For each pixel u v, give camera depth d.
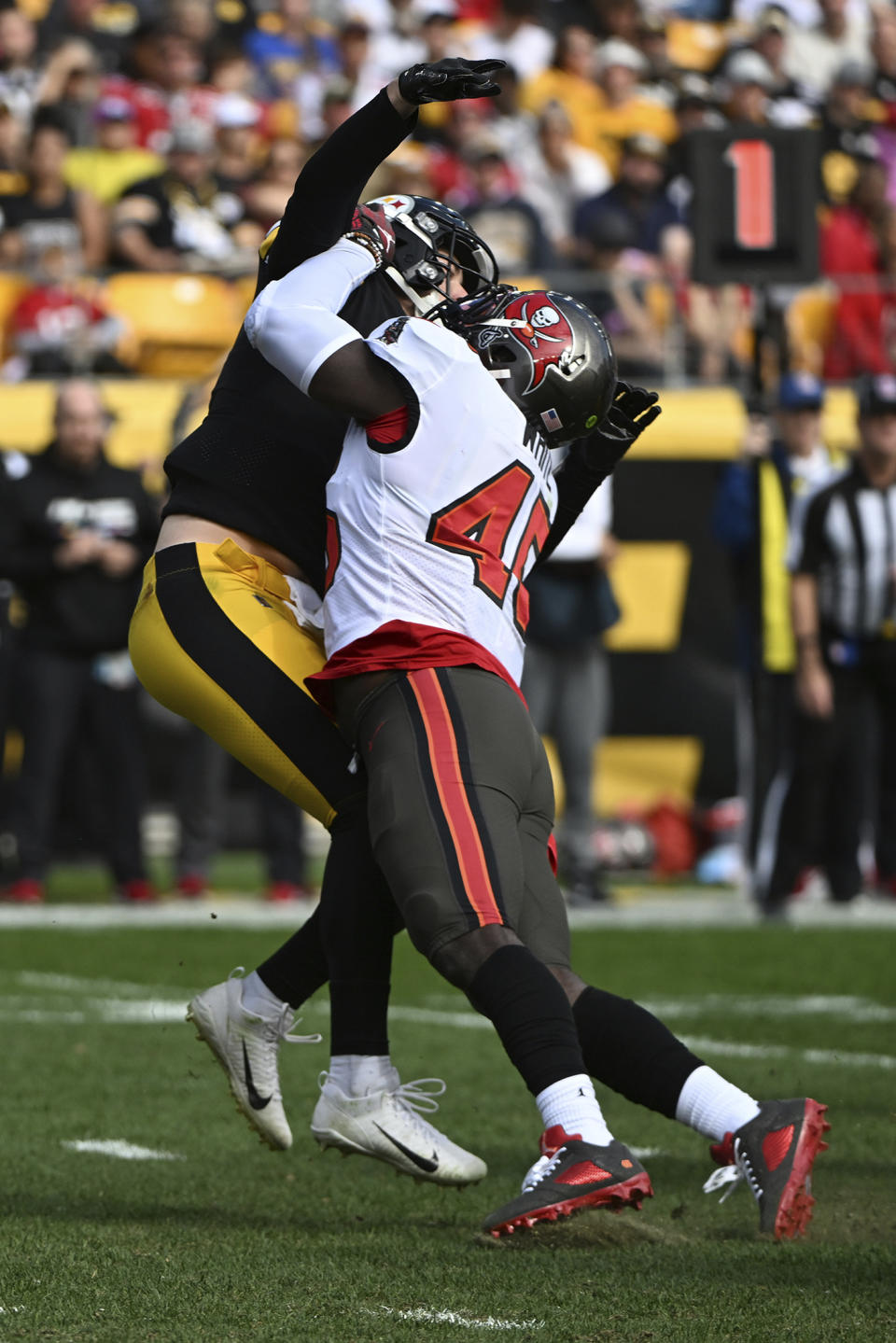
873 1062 16.73
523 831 10.86
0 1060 16.91
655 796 35.94
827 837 30.62
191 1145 13.51
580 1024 10.80
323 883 11.11
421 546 10.52
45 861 30.17
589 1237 10.19
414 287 11.52
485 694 10.39
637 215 42.06
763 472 29.94
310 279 10.93
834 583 28.73
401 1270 9.59
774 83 47.66
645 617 35.78
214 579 11.26
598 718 30.58
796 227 29.06
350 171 10.96
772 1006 20.34
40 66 43.97
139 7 47.44
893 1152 13.16
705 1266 9.73
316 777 10.85
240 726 10.96
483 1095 15.56
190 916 28.66
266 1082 11.84
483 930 10.05
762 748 30.25
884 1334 8.33
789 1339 8.23
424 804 10.09
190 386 32.50
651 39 50.12
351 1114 11.13
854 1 51.53
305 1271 9.55
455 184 43.19
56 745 29.66
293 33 47.62
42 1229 10.59
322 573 11.52
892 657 29.25
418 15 50.22
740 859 34.97
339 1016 11.17
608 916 29.69
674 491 35.78
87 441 29.02
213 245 38.34
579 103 48.31
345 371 10.59
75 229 37.91
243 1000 11.76
